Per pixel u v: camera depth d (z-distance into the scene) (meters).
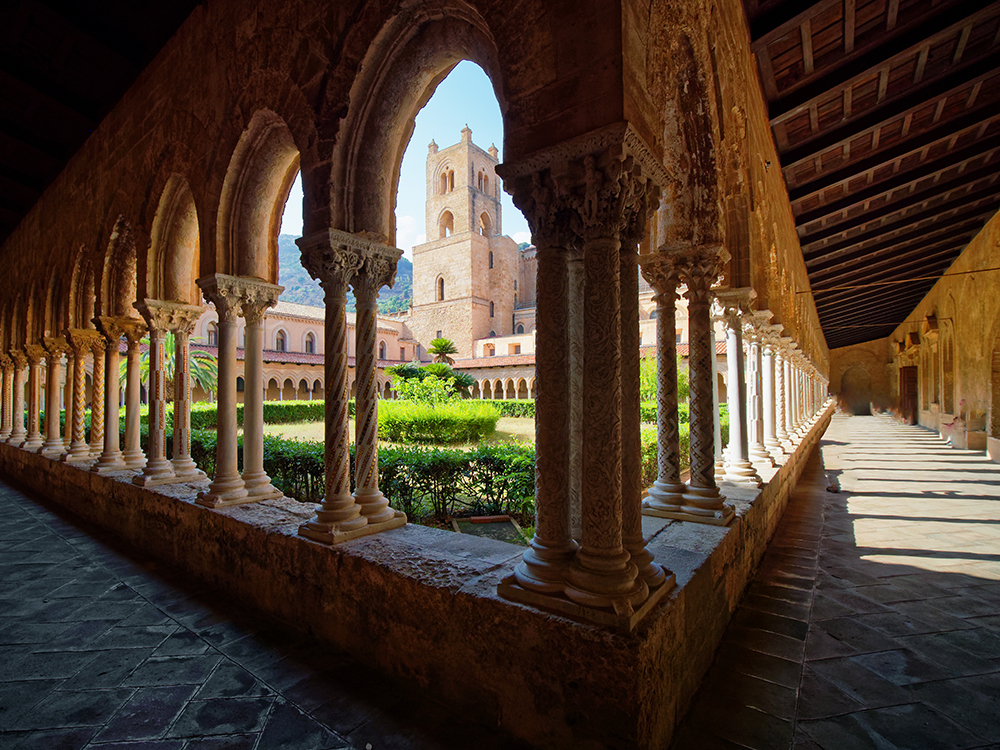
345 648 2.77
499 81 2.53
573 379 2.59
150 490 4.61
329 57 3.29
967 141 8.83
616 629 1.82
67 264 7.23
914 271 15.82
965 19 5.38
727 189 4.67
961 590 3.64
